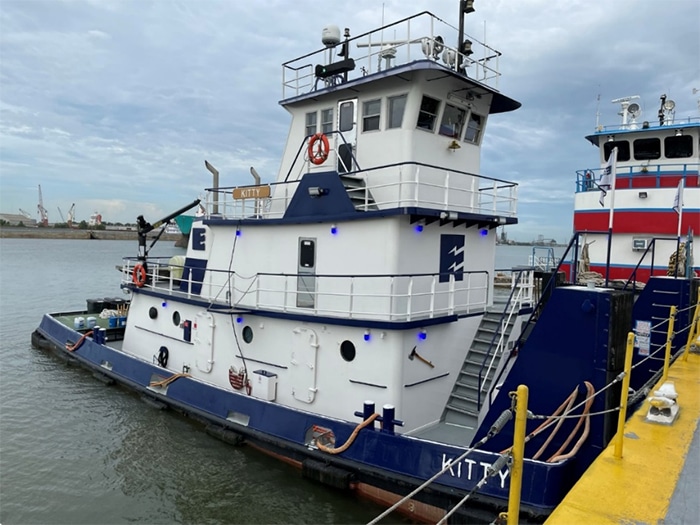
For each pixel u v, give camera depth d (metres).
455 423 10.27
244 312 11.41
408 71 10.32
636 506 4.20
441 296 11.23
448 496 7.91
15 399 15.30
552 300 6.97
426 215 9.96
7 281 50.69
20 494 10.44
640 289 14.83
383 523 8.76
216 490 10.28
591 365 6.66
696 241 19.06
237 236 12.90
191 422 12.80
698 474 4.82
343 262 10.71
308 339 10.66
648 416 6.37
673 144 21.08
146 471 11.13
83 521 9.59
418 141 11.12
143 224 16.55
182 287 15.12
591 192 21.67
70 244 160.00
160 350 14.47
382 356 9.62
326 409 10.41
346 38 12.98
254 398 11.26
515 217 12.23
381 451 8.86
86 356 17.56
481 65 12.13
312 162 11.52
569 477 6.77
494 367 10.38
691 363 9.58
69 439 12.75
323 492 9.61
